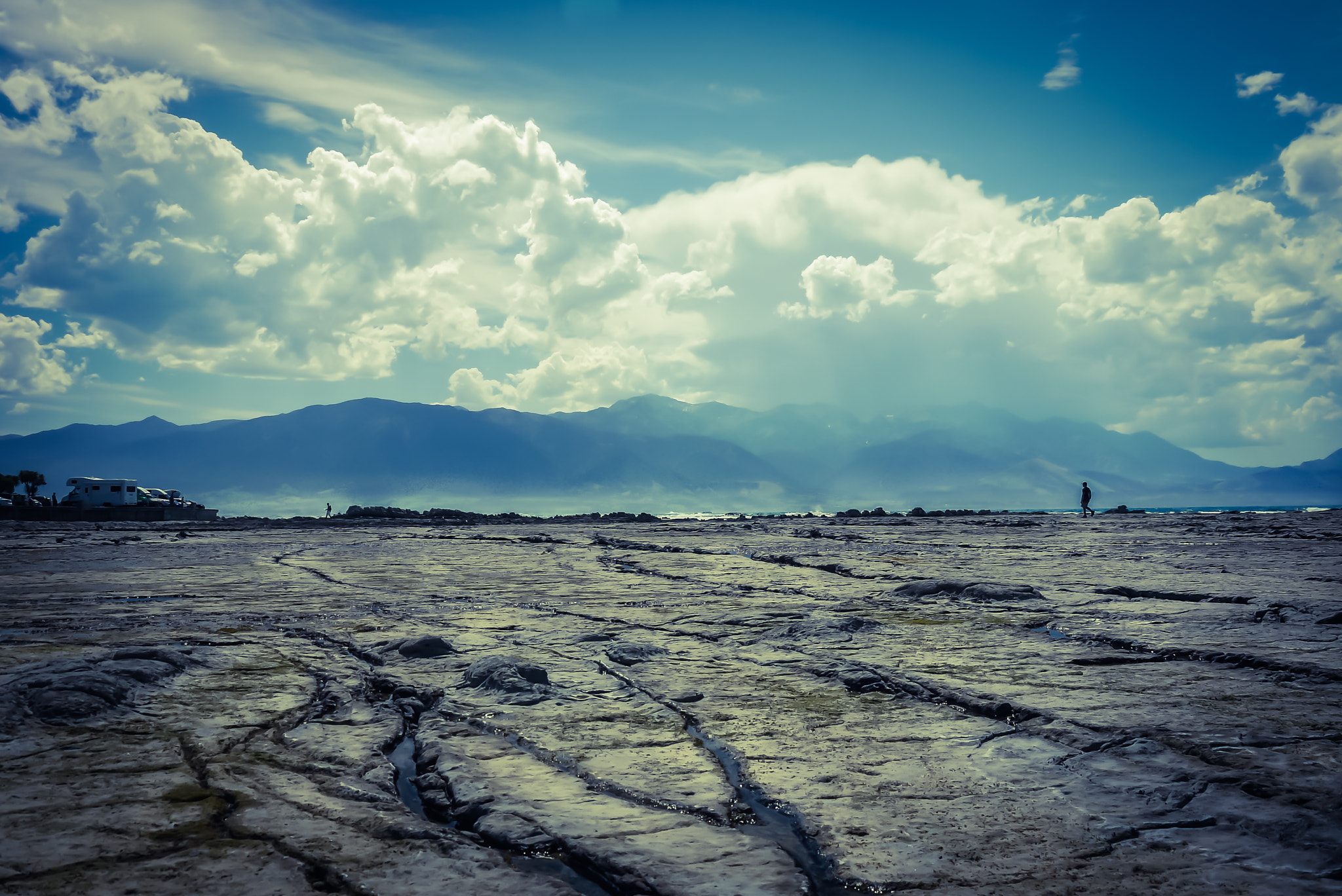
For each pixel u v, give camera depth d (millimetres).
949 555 17906
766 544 23125
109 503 52562
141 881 2695
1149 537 23594
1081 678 5930
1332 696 5281
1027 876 2787
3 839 3029
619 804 3588
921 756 4242
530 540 26875
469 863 2887
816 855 3047
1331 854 2893
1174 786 3656
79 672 5230
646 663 6703
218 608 10266
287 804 3465
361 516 48969
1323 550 17547
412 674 6285
